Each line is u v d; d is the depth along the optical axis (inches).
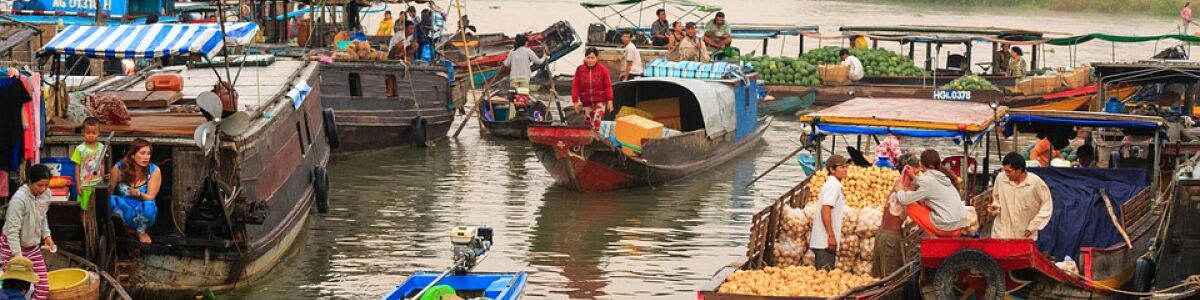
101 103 690.2
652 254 756.6
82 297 550.3
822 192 613.0
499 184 979.9
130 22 1165.7
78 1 1159.6
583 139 906.1
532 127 916.0
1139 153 799.1
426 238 784.9
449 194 933.8
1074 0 3245.6
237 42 754.8
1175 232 593.9
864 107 749.9
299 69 930.1
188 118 694.5
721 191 969.5
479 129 1266.0
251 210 620.7
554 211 878.4
